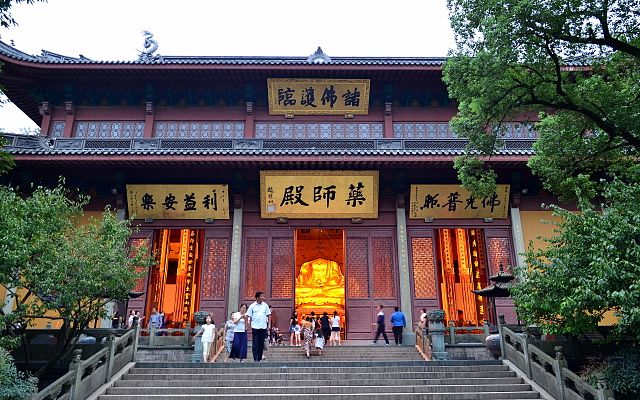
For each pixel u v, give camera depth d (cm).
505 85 1330
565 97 1319
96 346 1410
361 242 2348
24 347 1355
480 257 2988
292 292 2267
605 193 1227
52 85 2544
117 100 2616
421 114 2633
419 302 2248
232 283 2233
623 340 1230
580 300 1030
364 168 2238
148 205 2322
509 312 2236
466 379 1320
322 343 1878
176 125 2580
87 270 1312
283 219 2342
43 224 1295
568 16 1152
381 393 1227
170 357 1772
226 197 2316
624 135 1300
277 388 1238
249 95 2567
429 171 2311
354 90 2552
